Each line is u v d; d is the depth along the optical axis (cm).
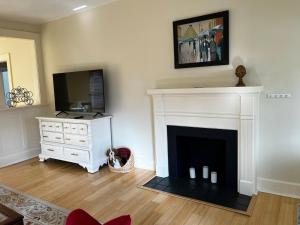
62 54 440
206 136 300
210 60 293
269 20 256
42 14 401
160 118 327
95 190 306
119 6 359
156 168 343
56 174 367
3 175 370
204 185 306
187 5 303
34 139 463
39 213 259
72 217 156
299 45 245
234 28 276
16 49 500
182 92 296
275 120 266
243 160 273
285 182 269
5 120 417
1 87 413
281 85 259
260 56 265
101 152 381
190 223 230
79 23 407
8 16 404
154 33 334
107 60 385
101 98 374
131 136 379
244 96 262
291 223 223
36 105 461
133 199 279
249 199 266
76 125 375
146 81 351
